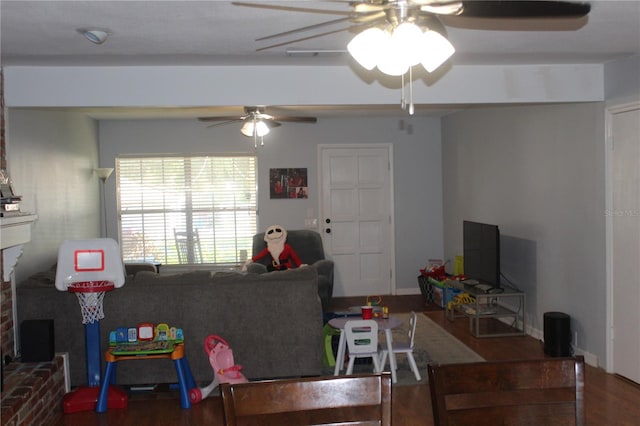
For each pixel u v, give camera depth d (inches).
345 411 66.2
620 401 152.6
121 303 166.2
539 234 213.3
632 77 160.4
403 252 315.3
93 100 165.2
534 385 64.9
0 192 137.8
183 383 157.2
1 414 119.7
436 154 314.7
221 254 304.3
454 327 239.0
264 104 169.9
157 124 296.4
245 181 304.0
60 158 226.5
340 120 307.4
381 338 221.8
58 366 155.3
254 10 109.6
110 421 149.4
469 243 247.1
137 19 114.3
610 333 173.3
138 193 299.0
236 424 61.5
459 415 63.8
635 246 161.8
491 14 82.3
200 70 167.9
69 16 111.7
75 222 247.0
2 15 110.5
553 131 201.8
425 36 87.9
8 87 162.6
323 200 309.1
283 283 169.5
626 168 164.6
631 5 109.3
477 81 174.2
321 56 154.4
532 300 220.4
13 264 150.7
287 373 170.7
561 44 143.9
